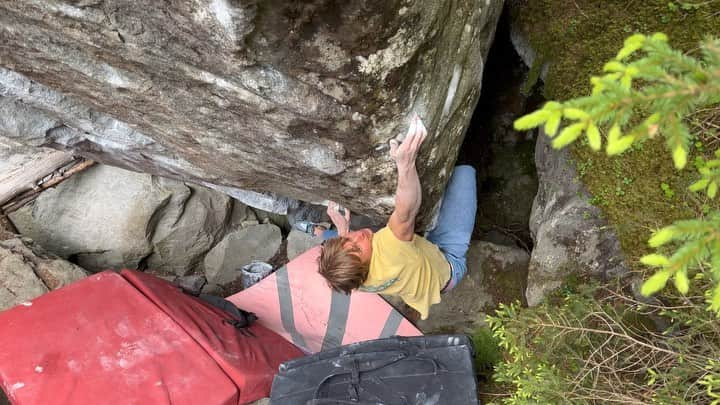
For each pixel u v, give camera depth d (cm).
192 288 459
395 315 371
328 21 151
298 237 453
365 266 252
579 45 254
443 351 268
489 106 358
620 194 236
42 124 280
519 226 368
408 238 249
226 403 274
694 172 209
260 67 171
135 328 297
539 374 202
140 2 156
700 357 181
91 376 270
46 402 257
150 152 303
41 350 278
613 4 246
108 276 327
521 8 286
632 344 202
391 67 171
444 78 205
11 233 404
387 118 195
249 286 445
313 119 194
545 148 302
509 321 229
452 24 192
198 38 163
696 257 76
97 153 333
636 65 76
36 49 198
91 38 180
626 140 74
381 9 149
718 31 211
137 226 423
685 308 219
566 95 256
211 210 448
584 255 269
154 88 206
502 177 373
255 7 142
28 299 354
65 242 429
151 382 270
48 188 407
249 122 213
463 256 296
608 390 203
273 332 381
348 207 300
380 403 258
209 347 295
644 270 220
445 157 250
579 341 210
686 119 204
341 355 278
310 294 394
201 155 273
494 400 277
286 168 253
